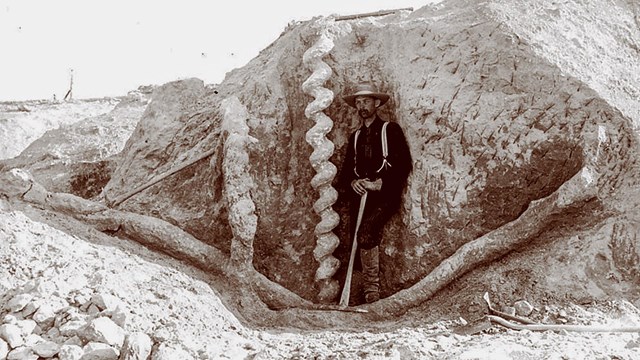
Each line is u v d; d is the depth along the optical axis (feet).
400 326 21.71
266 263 25.43
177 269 23.36
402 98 25.39
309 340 20.07
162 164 28.09
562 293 20.94
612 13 26.17
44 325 17.97
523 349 17.07
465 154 23.99
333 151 25.53
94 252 22.06
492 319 19.93
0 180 24.61
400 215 24.88
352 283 25.12
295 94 26.66
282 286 24.93
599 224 21.93
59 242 21.79
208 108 29.09
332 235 25.05
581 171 22.08
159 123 28.99
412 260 24.02
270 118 26.07
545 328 19.29
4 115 53.98
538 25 24.80
